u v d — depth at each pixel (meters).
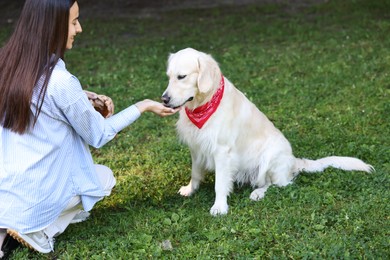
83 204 3.69
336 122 5.98
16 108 3.28
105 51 9.30
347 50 8.59
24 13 3.34
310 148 5.41
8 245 3.72
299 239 3.75
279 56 8.52
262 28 10.38
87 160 3.68
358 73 7.50
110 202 4.49
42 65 3.31
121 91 7.21
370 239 3.69
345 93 6.81
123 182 4.84
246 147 4.57
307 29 10.10
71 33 3.46
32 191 3.44
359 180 4.57
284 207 4.17
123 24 11.32
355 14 10.97
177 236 3.83
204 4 12.97
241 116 4.41
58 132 3.46
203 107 4.17
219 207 4.27
